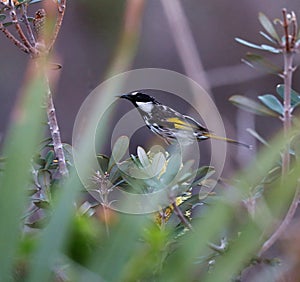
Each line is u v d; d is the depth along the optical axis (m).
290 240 3.51
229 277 1.99
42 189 3.80
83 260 2.11
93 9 14.25
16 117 1.92
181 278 1.99
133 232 2.00
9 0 4.04
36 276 1.90
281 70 4.05
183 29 9.62
